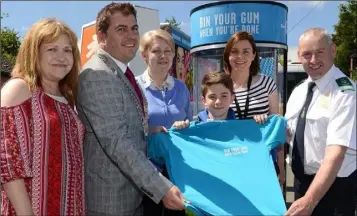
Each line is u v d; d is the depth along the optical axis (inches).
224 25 193.2
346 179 108.6
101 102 93.9
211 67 212.5
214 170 107.0
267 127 114.3
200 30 202.4
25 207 83.0
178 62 307.7
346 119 100.3
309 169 112.0
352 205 111.6
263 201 100.6
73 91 98.3
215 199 100.5
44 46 89.0
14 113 83.7
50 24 89.2
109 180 99.0
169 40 138.1
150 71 138.6
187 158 109.4
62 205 87.1
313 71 109.4
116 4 103.7
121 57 104.3
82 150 94.2
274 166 117.2
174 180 106.0
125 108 98.7
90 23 238.1
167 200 90.8
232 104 130.9
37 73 89.7
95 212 100.3
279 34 197.9
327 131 104.2
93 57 101.7
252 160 109.0
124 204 101.2
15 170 81.8
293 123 117.6
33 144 84.9
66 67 91.7
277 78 209.3
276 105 135.1
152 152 113.7
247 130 115.1
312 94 112.1
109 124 93.4
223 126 115.6
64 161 87.9
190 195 101.3
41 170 84.8
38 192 84.4
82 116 99.6
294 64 471.2
